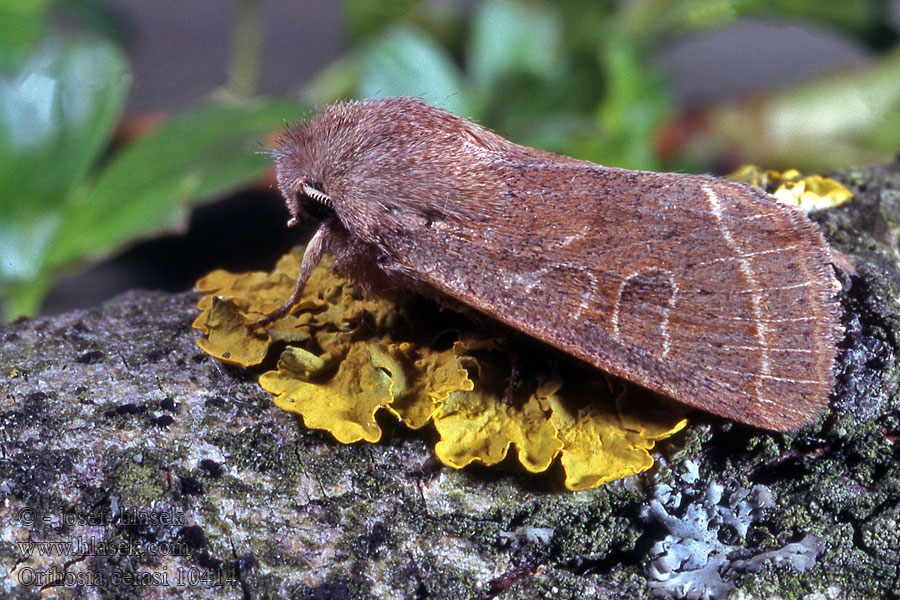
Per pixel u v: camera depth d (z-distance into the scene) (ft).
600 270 0.30
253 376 0.31
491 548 0.31
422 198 0.31
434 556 0.31
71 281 0.50
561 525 0.31
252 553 0.30
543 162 0.31
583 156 0.49
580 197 0.30
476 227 0.30
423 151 0.31
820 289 0.30
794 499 0.31
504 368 0.31
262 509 0.30
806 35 0.72
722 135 0.53
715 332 0.30
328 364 0.31
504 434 0.30
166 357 0.31
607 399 0.31
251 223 0.52
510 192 0.31
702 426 0.31
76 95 0.38
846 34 0.56
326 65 0.64
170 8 0.70
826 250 0.30
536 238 0.30
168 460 0.31
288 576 0.30
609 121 0.49
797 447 0.31
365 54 0.46
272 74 0.63
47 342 0.32
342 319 0.31
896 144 0.52
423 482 0.31
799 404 0.30
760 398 0.30
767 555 0.31
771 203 0.30
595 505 0.31
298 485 0.31
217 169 0.38
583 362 0.31
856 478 0.31
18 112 0.38
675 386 0.30
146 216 0.38
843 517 0.31
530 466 0.30
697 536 0.31
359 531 0.31
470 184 0.31
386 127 0.31
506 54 0.48
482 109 0.48
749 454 0.31
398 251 0.31
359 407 0.30
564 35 0.55
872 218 0.33
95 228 0.38
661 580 0.31
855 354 0.31
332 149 0.31
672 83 0.61
